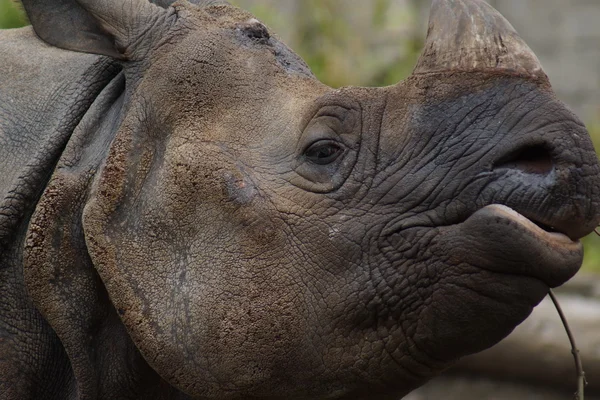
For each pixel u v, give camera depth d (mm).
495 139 7238
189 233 7949
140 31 8523
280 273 7742
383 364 7680
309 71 8742
